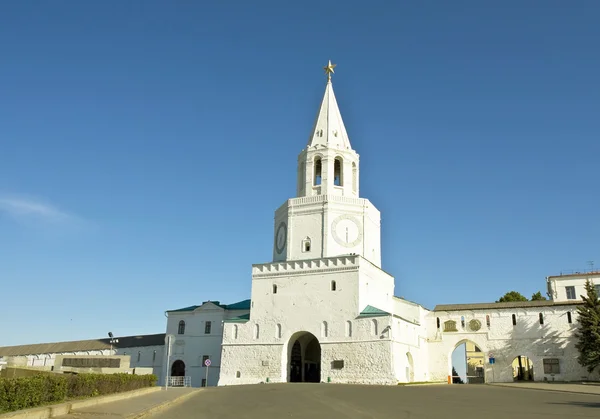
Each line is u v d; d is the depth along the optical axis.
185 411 27.25
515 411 25.98
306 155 69.06
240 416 25.02
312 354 69.56
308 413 26.05
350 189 67.56
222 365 63.56
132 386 35.62
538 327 67.19
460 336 70.44
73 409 22.97
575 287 70.12
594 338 60.16
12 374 30.89
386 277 69.75
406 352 61.84
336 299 60.34
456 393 38.56
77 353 93.31
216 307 77.75
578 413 25.00
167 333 79.75
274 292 63.78
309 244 64.75
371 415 24.89
